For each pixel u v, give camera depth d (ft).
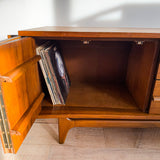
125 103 2.43
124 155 2.11
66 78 2.85
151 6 2.80
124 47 2.96
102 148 2.22
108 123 2.17
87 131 2.58
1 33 3.01
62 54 3.05
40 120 2.84
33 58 1.79
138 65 2.38
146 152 2.17
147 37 1.72
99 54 3.05
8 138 1.38
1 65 1.16
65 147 2.23
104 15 2.89
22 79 1.56
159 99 1.96
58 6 2.85
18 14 2.89
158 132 2.60
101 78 3.25
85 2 2.81
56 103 2.33
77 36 1.73
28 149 2.19
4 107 1.26
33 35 1.74
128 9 2.84
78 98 2.56
